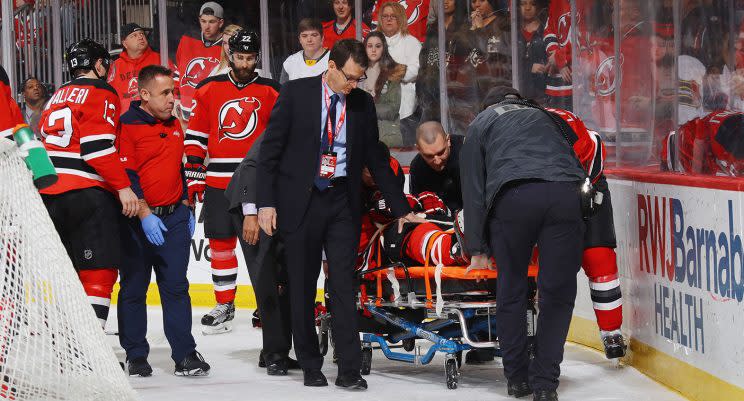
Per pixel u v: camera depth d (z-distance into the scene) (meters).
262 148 16.91
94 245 17.61
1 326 11.85
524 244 15.71
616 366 19.03
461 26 29.91
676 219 16.48
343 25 30.47
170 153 18.41
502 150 15.72
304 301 17.25
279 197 16.94
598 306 18.62
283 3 30.55
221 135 24.56
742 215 13.83
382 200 18.05
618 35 23.55
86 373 12.23
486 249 15.91
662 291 17.22
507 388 16.50
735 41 18.36
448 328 17.88
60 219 17.56
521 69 29.52
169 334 18.81
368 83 30.47
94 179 17.64
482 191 15.91
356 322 16.95
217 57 31.03
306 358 17.50
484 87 30.00
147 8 31.20
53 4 31.70
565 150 15.86
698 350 15.55
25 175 12.34
